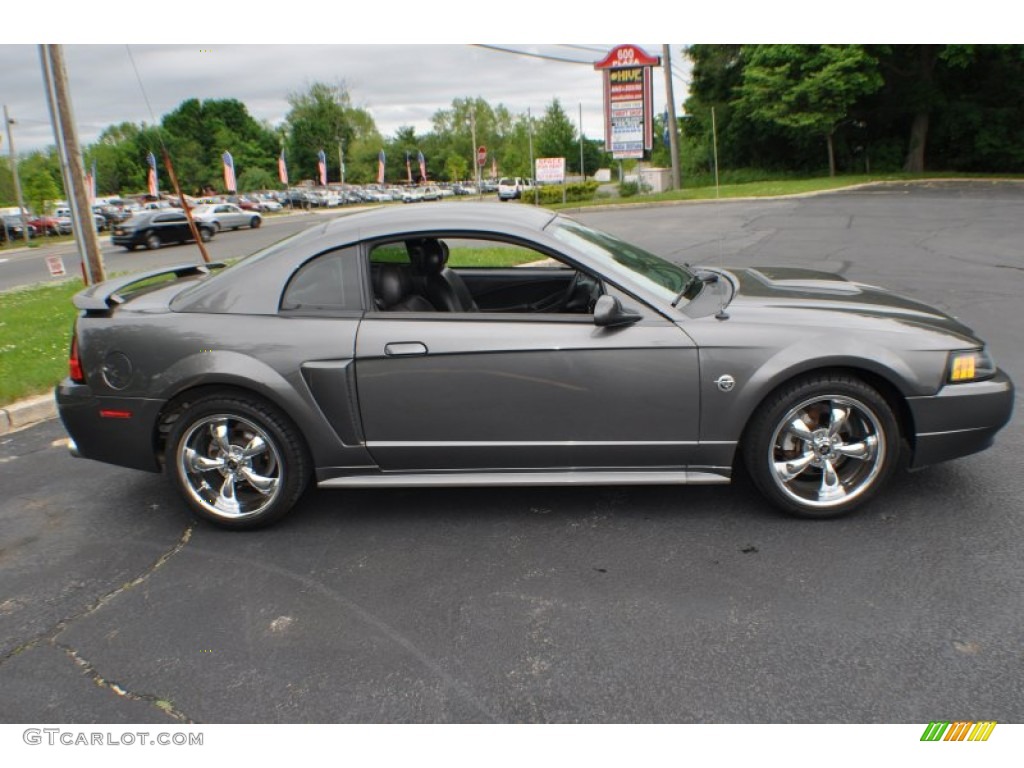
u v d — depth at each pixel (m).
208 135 103.31
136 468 3.93
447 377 3.59
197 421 3.76
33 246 39.16
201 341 3.70
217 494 3.88
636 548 3.50
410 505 4.07
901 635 2.79
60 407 3.91
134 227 26.56
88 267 10.61
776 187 30.42
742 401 3.50
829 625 2.87
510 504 4.02
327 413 3.67
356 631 2.99
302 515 4.03
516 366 3.56
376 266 3.81
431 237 3.73
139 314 3.83
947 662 2.63
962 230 14.88
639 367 3.51
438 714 2.52
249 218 35.28
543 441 3.65
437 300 4.15
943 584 3.09
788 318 3.56
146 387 3.74
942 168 37.84
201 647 2.94
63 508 4.28
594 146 89.75
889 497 3.86
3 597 3.37
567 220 4.29
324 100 104.38
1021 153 34.66
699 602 3.06
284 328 3.68
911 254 12.23
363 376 3.62
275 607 3.19
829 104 33.22
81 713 2.61
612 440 3.62
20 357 7.33
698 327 3.52
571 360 3.53
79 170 10.31
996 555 3.28
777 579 3.19
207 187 91.56
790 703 2.49
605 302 3.39
